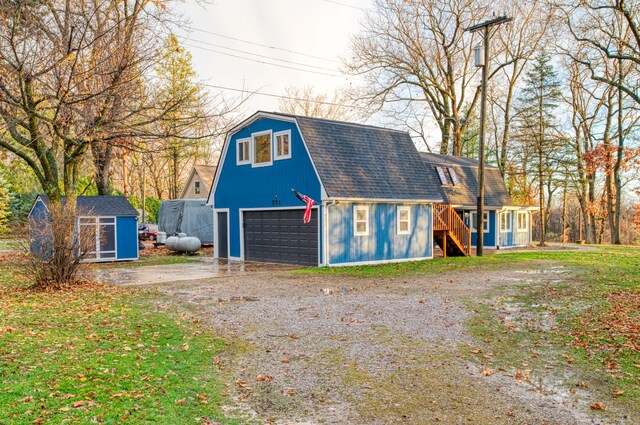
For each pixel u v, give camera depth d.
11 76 10.80
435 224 22.12
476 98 39.75
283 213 19.86
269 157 20.25
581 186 39.59
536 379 6.03
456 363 6.63
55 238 13.01
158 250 28.20
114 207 21.88
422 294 12.01
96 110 12.10
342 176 18.45
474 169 30.22
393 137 22.08
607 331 8.07
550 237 48.28
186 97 12.15
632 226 47.91
